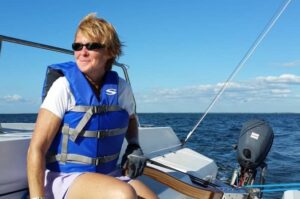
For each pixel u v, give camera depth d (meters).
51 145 2.14
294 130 28.69
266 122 3.84
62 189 2.01
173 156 4.09
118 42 2.24
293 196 2.67
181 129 24.70
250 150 3.70
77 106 2.10
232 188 3.25
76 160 2.12
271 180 7.44
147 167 2.62
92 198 1.91
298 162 9.84
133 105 2.45
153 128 4.08
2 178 2.18
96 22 2.16
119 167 2.48
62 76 2.23
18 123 4.02
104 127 2.18
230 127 27.62
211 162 4.30
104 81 2.25
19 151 2.31
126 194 1.86
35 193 1.87
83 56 2.14
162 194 2.88
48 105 2.06
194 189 2.67
